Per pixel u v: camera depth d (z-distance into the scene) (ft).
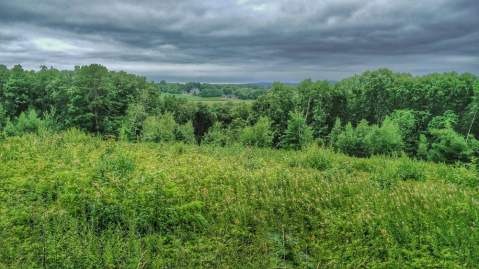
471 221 21.36
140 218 21.53
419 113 141.79
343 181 31.83
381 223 21.36
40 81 173.58
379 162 47.09
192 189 26.66
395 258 18.67
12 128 101.91
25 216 21.01
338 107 163.02
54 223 20.08
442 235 19.48
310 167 41.27
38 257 17.13
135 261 17.28
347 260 18.93
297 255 19.24
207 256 18.70
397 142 89.71
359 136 95.61
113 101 163.84
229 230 21.70
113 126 149.07
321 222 22.40
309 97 157.48
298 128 103.60
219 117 184.55
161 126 95.50
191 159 40.47
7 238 18.42
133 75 190.39
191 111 184.96
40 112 165.37
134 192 23.63
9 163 31.32
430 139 121.70
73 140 46.75
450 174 35.81
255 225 22.63
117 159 29.91
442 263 17.56
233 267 17.95
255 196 26.71
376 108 163.32
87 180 25.18
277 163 42.88
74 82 153.99
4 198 23.58
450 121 120.57
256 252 19.34
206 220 22.48
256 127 91.35
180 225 21.90
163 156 43.21
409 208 23.40
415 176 36.63
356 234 20.70
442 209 22.80
